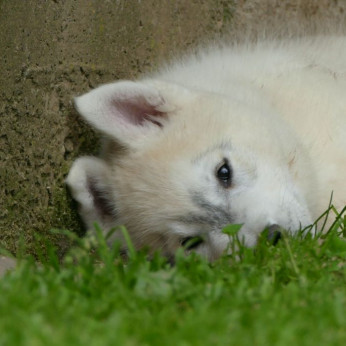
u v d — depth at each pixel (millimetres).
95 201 8688
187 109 8266
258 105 8695
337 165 8492
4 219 9586
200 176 7742
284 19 12266
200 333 4785
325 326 5035
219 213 7621
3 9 9734
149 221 8094
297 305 5480
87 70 9312
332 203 8469
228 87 9023
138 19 10062
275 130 8211
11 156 9523
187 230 7844
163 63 10391
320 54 10188
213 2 11398
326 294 5699
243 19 11805
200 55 10523
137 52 10109
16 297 5438
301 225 7582
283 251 6824
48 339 4562
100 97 8070
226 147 7828
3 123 9609
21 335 4645
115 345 4562
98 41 9438
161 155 7996
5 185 9570
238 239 7141
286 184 7820
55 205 9148
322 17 12578
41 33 9234
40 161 9234
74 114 9188
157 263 6648
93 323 4930
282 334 4723
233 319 5039
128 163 8234
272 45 10742
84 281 6145
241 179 7680
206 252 7805
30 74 9336
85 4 9195
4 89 9625
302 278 6211
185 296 5695
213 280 6160
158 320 5094
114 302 5496
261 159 7848
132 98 8203
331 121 8680
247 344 4668
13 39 9570
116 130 8141
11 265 7961
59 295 5617
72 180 8469
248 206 7500
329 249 7250
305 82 9102
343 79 9398
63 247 9117
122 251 8594
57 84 9086
